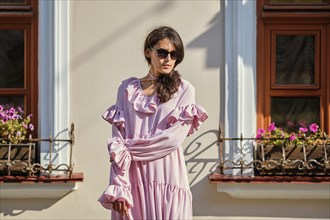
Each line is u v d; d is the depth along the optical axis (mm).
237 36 5875
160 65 4426
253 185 5785
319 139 5859
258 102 5984
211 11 5926
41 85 5891
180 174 4422
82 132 5898
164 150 4348
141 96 4457
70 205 5898
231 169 5832
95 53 5922
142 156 4348
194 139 5883
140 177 4387
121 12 5941
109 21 5938
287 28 6020
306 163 5723
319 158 5805
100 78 5922
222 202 5871
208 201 5871
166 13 5934
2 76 6043
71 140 5828
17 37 6035
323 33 6031
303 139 5797
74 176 5789
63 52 5902
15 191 5805
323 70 6039
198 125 4500
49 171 5746
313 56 6051
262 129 5836
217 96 5902
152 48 4441
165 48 4418
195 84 5910
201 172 5875
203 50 5914
